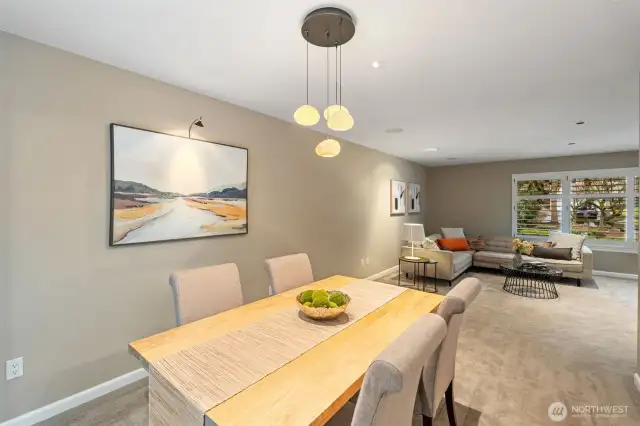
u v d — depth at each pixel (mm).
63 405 1973
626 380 2287
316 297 1683
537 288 4719
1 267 1749
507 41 1864
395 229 5918
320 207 4066
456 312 1459
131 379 2283
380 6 1531
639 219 4883
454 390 2178
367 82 2469
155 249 2408
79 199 2025
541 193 6164
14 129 1783
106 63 2131
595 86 2547
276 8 1547
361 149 4914
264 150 3270
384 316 1748
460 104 2980
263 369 1192
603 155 5551
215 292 1981
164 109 2445
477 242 6289
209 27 1714
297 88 2590
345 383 1104
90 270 2082
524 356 2656
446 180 7188
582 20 1647
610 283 5047
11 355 1791
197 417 972
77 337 2035
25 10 1548
